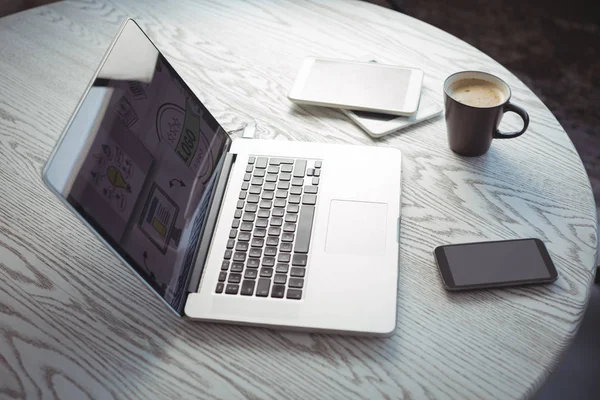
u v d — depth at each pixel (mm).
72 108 958
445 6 2301
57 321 651
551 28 2191
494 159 820
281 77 992
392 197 744
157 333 632
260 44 1070
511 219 733
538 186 775
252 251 686
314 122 901
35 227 770
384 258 669
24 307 668
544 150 831
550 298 641
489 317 627
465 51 1028
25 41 1117
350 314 616
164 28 1121
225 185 777
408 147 849
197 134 765
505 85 795
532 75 2006
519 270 660
